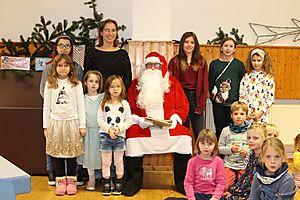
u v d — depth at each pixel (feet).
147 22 16.22
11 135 14.53
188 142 12.72
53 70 12.68
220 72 14.35
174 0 18.22
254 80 13.91
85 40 16.22
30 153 14.62
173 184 13.94
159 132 12.66
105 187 12.50
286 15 18.45
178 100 13.42
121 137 12.51
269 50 17.58
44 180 14.06
